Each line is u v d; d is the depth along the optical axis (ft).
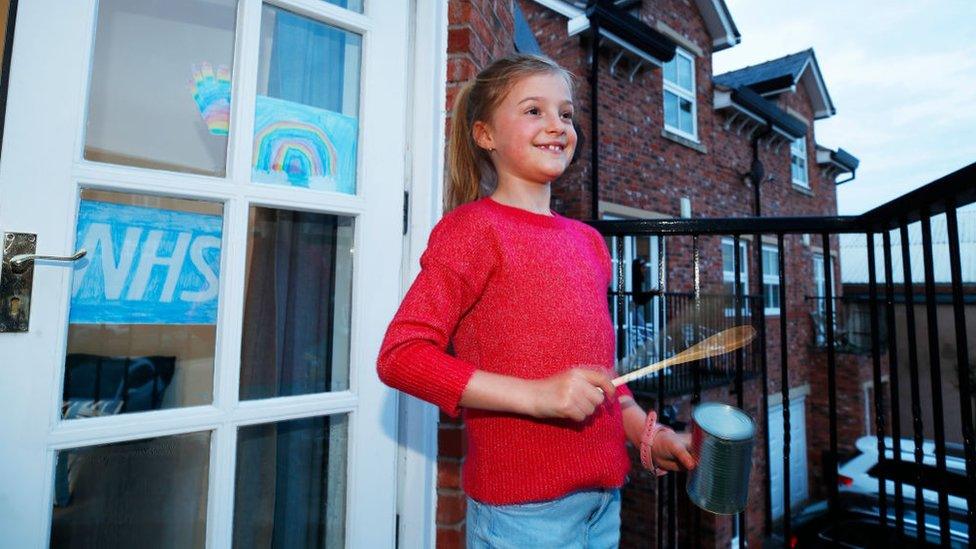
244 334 4.26
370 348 4.69
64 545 3.49
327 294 4.76
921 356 32.58
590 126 20.63
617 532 3.11
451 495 5.11
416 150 5.28
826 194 37.78
